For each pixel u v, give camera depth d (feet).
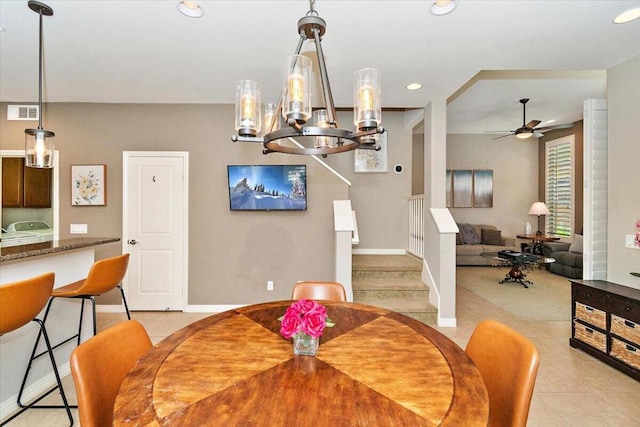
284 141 12.66
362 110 4.51
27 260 7.16
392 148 17.24
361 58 8.92
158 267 13.07
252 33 7.70
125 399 3.15
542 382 7.97
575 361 9.00
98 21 7.18
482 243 23.79
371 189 17.21
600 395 7.44
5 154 12.86
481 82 14.51
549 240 20.90
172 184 13.04
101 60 9.11
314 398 3.17
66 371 8.25
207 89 11.39
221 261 13.06
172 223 13.06
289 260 13.05
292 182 12.81
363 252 17.07
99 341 4.01
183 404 3.06
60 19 7.09
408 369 3.77
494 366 4.26
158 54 8.77
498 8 6.70
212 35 7.79
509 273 18.43
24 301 5.36
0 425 6.43
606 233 9.96
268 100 12.27
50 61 9.16
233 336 4.74
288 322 4.09
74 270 8.65
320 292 7.32
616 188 9.54
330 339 4.66
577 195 21.67
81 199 12.94
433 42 8.09
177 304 13.07
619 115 9.45
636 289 8.86
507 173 25.22
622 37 7.91
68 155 12.97
